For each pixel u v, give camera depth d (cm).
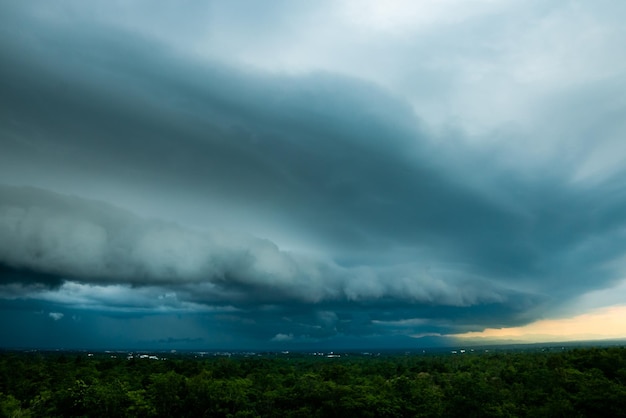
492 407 6725
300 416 7131
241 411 7194
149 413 6925
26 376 9388
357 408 7206
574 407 6744
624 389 6788
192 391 7462
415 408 7338
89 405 6581
